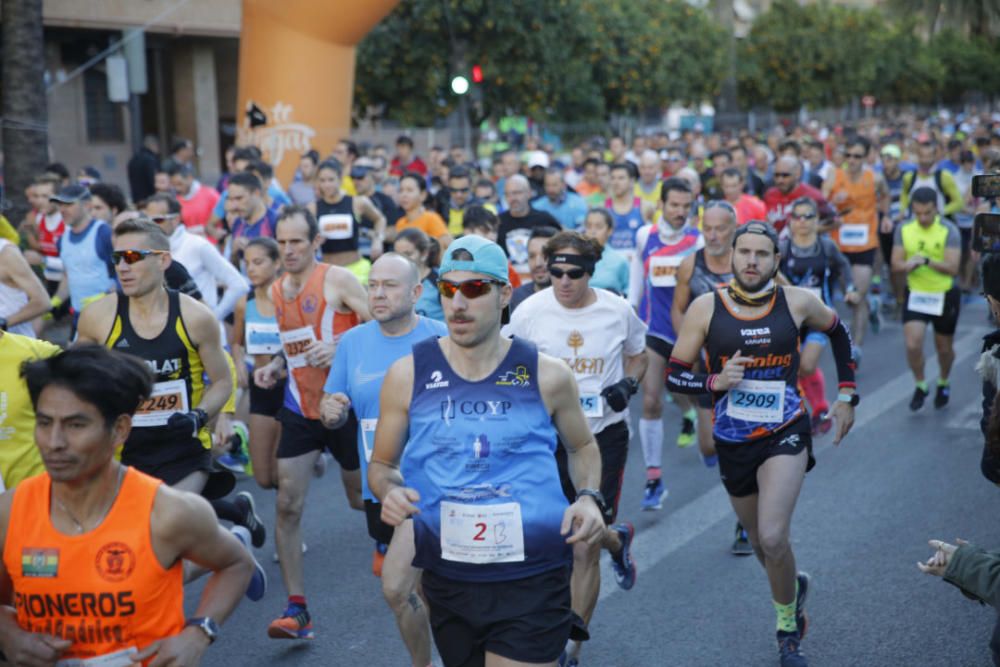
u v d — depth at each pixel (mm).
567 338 5137
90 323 4602
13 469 3857
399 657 4895
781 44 43094
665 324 7215
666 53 31859
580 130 27281
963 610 5238
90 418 2688
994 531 6340
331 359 5238
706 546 6242
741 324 4715
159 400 4566
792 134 27688
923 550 6055
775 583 4609
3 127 12594
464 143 22141
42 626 2801
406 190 10227
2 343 3822
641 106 30578
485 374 3336
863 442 8359
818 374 7688
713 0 38938
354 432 5375
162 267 4535
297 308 5375
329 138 15797
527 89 24359
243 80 15766
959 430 8617
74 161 22109
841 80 44312
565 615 3377
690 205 7398
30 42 12516
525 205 9062
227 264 7352
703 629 5098
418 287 4750
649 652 4859
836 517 6656
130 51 14211
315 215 9820
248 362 8391
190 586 5750
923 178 13984
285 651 4973
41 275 10641
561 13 24641
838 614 5215
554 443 3393
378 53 23344
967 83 48781
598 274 7039
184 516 2787
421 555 3398
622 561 5180
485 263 3244
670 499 7152
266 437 5816
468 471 3311
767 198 10422
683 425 8422
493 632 3346
